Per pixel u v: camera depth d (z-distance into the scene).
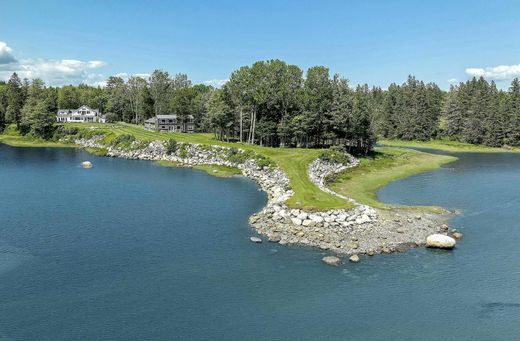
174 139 139.00
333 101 125.50
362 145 132.38
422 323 36.94
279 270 46.22
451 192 84.19
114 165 119.12
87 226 60.75
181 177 100.31
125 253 50.91
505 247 52.91
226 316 37.75
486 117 191.00
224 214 66.62
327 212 60.66
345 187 88.12
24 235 57.00
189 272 45.81
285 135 127.56
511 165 126.81
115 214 66.81
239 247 52.53
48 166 115.88
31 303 39.66
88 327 36.03
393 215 63.28
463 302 40.16
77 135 173.25
